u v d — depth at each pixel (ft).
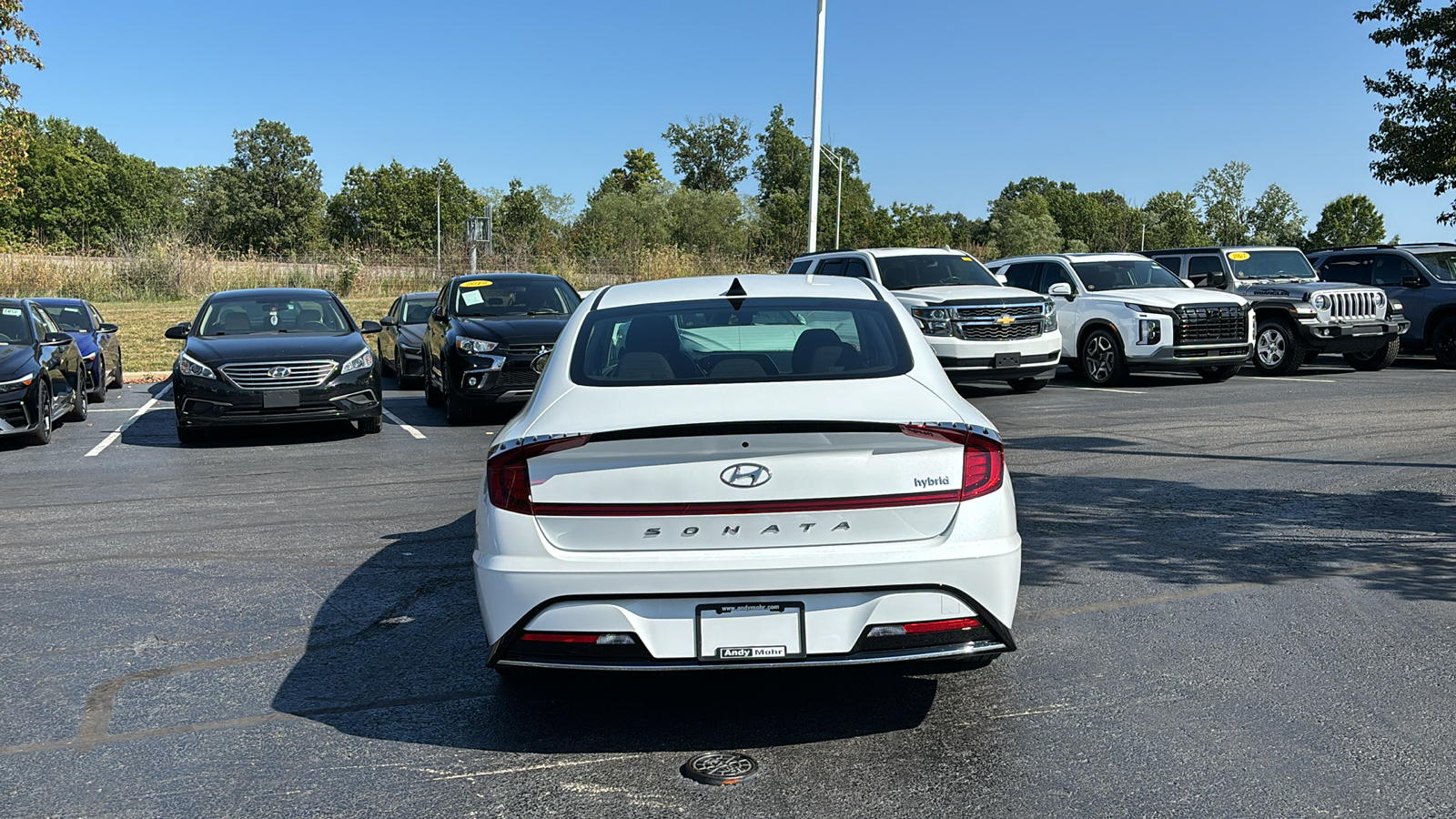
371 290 132.26
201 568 20.67
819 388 13.08
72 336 45.11
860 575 11.48
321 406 37.52
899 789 11.14
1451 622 16.22
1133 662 14.76
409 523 24.32
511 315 43.86
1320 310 54.70
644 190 251.39
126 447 37.99
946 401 12.94
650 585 11.45
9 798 11.32
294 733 12.91
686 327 14.98
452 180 320.50
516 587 11.66
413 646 16.01
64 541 23.24
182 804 11.16
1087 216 434.71
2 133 91.45
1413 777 11.20
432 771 11.83
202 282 124.36
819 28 79.87
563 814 10.77
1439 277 59.62
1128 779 11.27
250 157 344.28
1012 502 12.33
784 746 12.26
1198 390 49.01
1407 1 71.46
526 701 13.80
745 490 11.57
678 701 13.69
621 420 12.12
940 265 53.16
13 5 87.15
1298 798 10.79
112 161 343.05
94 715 13.57
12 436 41.39
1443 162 70.64
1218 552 20.44
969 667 14.15
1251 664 14.58
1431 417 38.24
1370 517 23.09
